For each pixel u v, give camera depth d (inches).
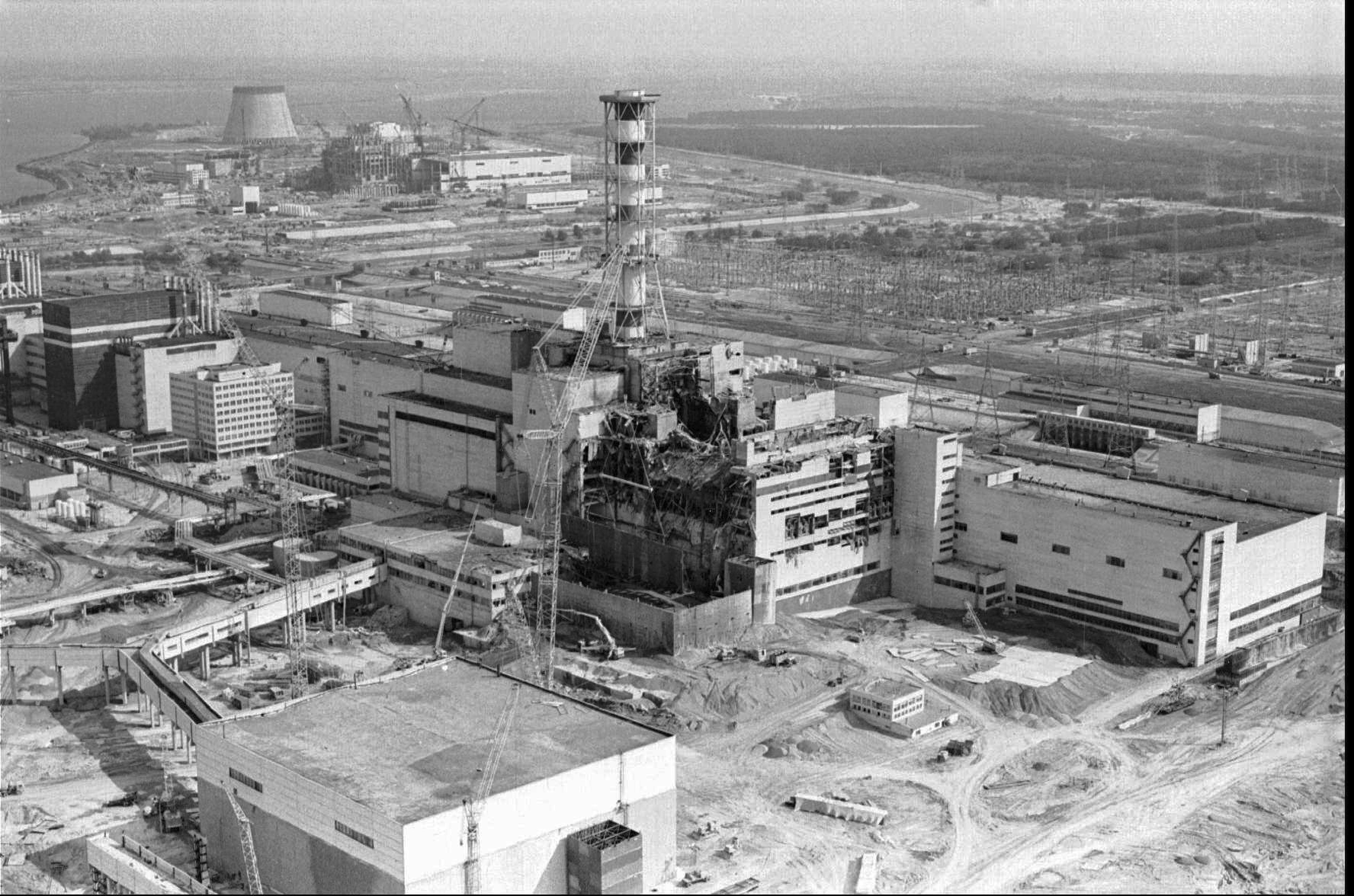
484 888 5925.2
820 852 6633.9
